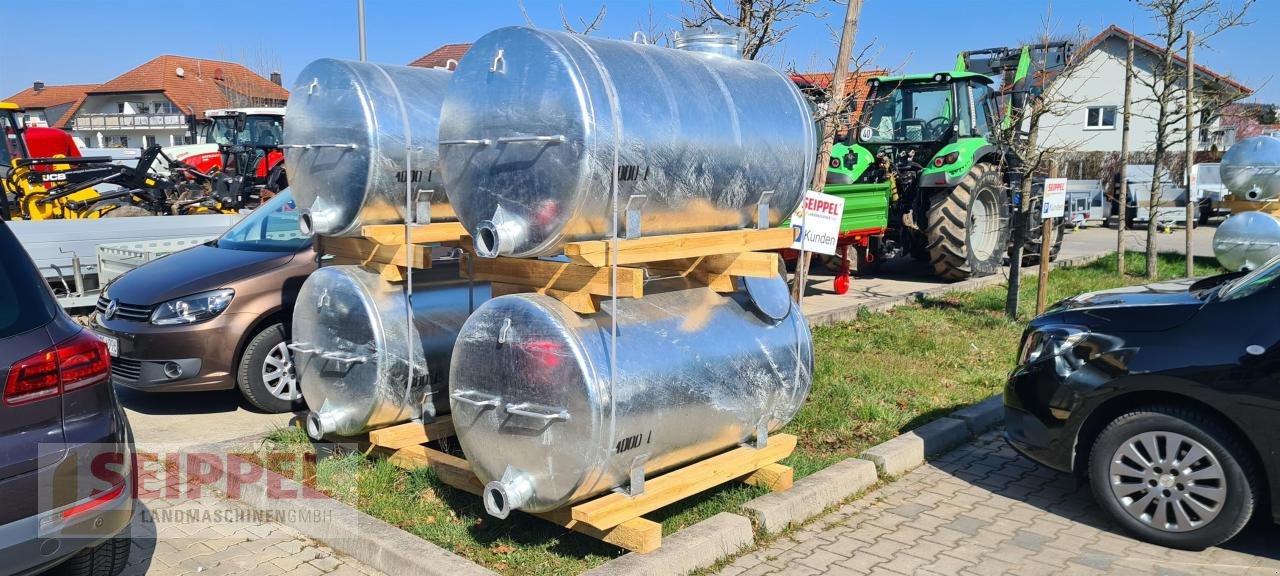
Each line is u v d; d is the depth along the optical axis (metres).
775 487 4.41
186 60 56.69
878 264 12.75
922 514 4.48
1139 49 23.81
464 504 4.29
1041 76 11.18
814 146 4.41
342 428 4.65
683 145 3.68
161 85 53.66
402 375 4.54
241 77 40.12
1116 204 24.06
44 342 3.12
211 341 5.75
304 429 5.21
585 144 3.33
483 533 3.99
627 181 3.49
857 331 8.38
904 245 11.86
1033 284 11.48
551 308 3.51
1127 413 4.21
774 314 4.34
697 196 3.82
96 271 8.45
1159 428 4.11
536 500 3.61
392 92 4.48
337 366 4.59
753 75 4.27
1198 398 3.99
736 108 3.99
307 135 4.55
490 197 3.62
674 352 3.77
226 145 15.38
